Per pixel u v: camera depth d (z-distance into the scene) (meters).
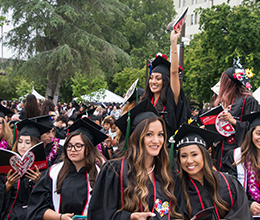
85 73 27.22
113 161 2.45
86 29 30.05
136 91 4.12
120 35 32.88
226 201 2.60
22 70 26.69
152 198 2.36
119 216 2.23
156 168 2.55
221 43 16.78
